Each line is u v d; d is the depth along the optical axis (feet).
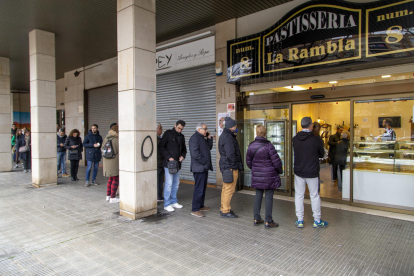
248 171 23.68
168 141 17.49
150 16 16.56
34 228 14.49
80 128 42.24
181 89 27.73
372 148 17.71
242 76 21.72
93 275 9.85
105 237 13.29
